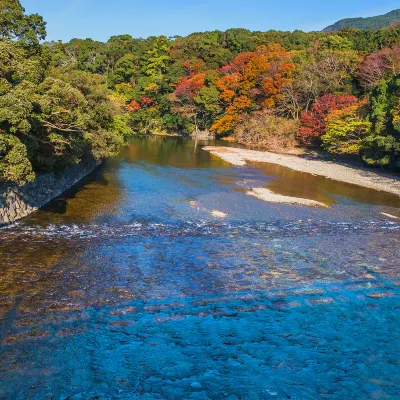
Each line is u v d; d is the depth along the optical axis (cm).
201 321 973
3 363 770
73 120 1888
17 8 2167
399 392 759
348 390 759
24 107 1339
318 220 1977
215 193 2486
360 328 977
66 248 1385
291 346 894
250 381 774
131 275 1202
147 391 732
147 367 798
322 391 754
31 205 1825
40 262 1245
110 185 2575
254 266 1327
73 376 756
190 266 1300
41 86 1781
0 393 694
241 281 1205
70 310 975
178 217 1898
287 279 1236
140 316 977
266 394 739
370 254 1499
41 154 1841
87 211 1897
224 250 1470
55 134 1761
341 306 1080
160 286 1141
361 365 836
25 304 983
